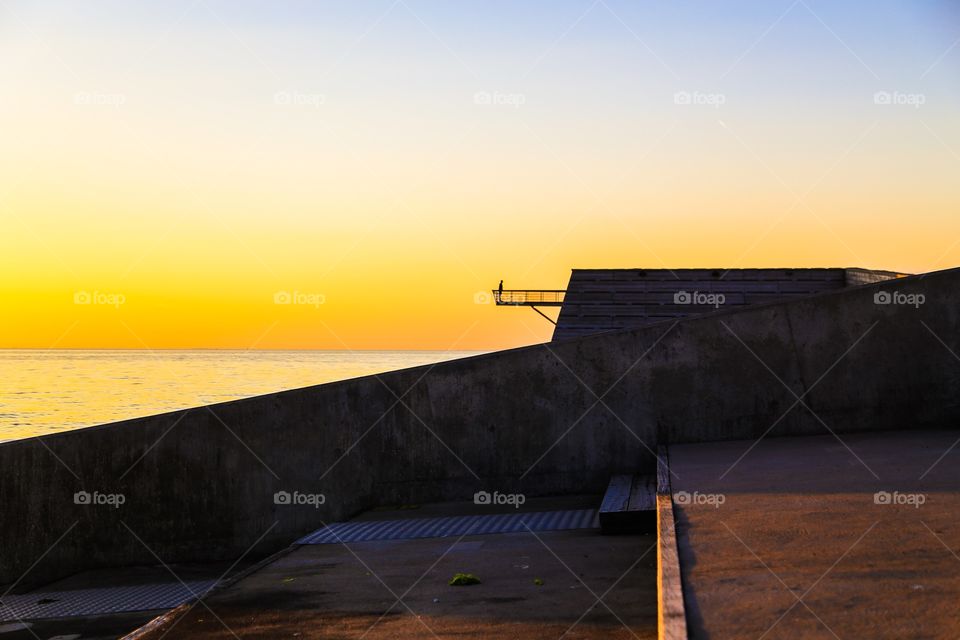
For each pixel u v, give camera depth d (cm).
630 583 663
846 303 1108
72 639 807
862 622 400
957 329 1093
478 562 773
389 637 561
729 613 425
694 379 1109
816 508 664
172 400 5738
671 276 2142
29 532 1141
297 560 849
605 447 1112
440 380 1134
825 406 1100
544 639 534
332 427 1142
